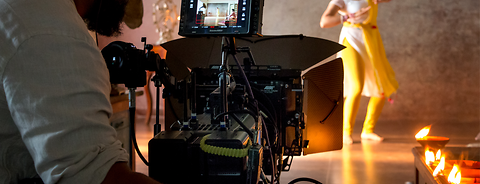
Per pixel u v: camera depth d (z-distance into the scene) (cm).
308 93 162
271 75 152
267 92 147
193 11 95
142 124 462
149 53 84
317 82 162
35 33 56
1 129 64
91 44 61
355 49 350
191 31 94
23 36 55
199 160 86
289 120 146
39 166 55
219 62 166
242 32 92
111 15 85
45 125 54
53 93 55
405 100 492
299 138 151
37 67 55
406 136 398
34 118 55
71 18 60
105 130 60
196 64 167
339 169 279
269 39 161
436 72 485
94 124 58
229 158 84
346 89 398
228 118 103
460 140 377
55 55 56
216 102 102
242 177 85
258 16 92
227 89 98
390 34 487
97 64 60
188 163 87
